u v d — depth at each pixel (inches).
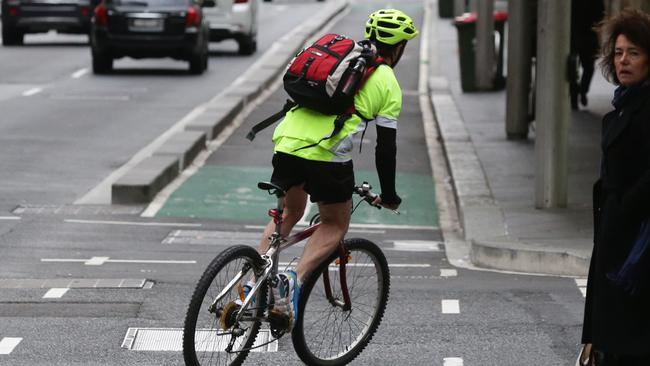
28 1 3501.5
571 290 991.0
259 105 2536.9
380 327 853.8
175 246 1257.4
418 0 5954.7
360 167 1849.2
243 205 1560.0
